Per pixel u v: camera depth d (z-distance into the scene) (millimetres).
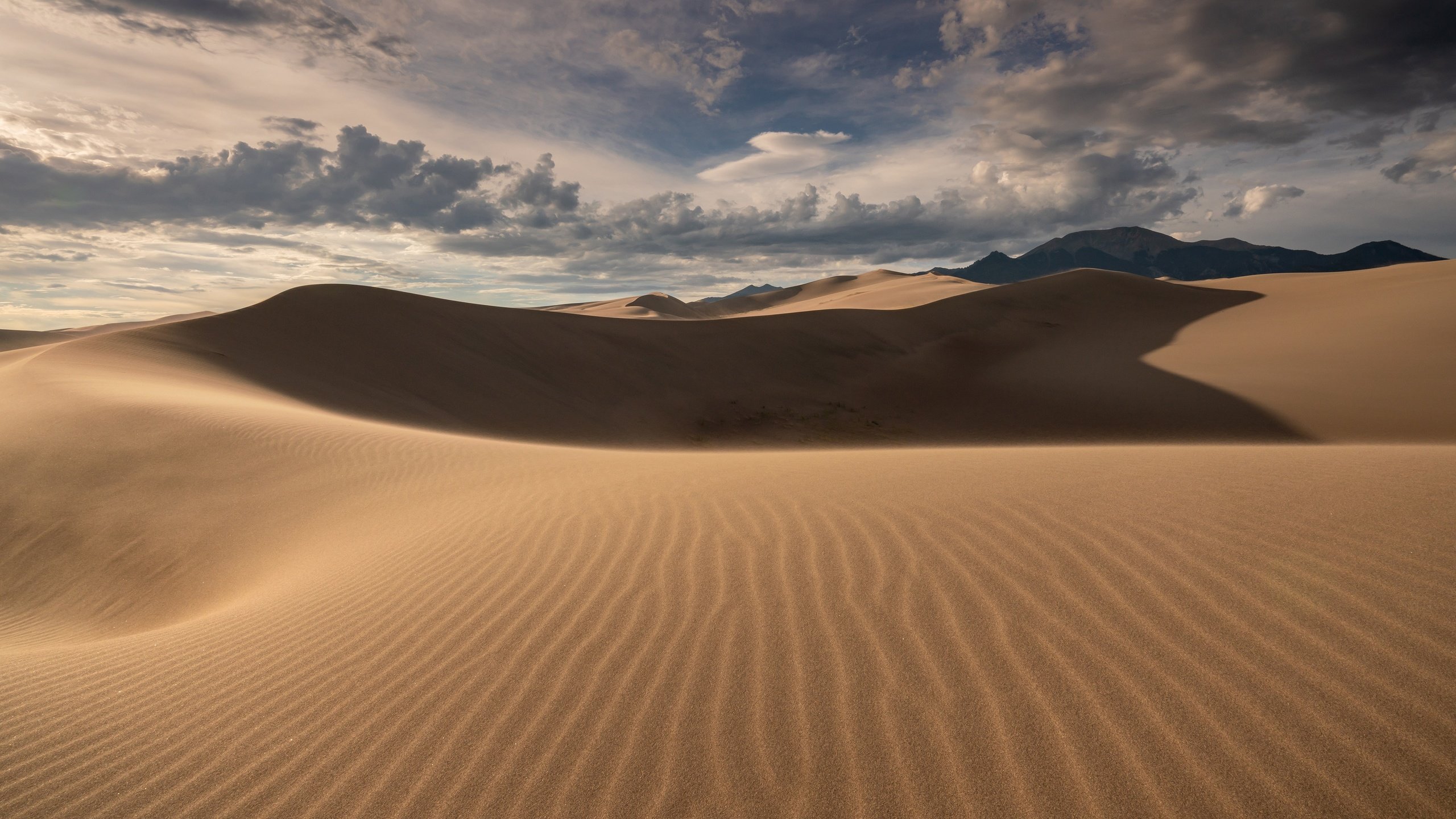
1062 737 2637
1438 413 23672
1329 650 2902
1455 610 3041
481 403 25891
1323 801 2238
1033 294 55094
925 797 2455
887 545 4500
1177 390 30250
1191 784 2361
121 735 3320
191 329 24172
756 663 3340
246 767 2973
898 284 109125
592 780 2682
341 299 30688
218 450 10859
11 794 2908
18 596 8148
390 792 2725
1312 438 23359
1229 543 3982
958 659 3180
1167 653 3033
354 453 10883
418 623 4258
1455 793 2201
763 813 2457
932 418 30297
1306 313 43062
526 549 5348
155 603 7582
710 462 8461
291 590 5660
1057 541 4270
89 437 11273
